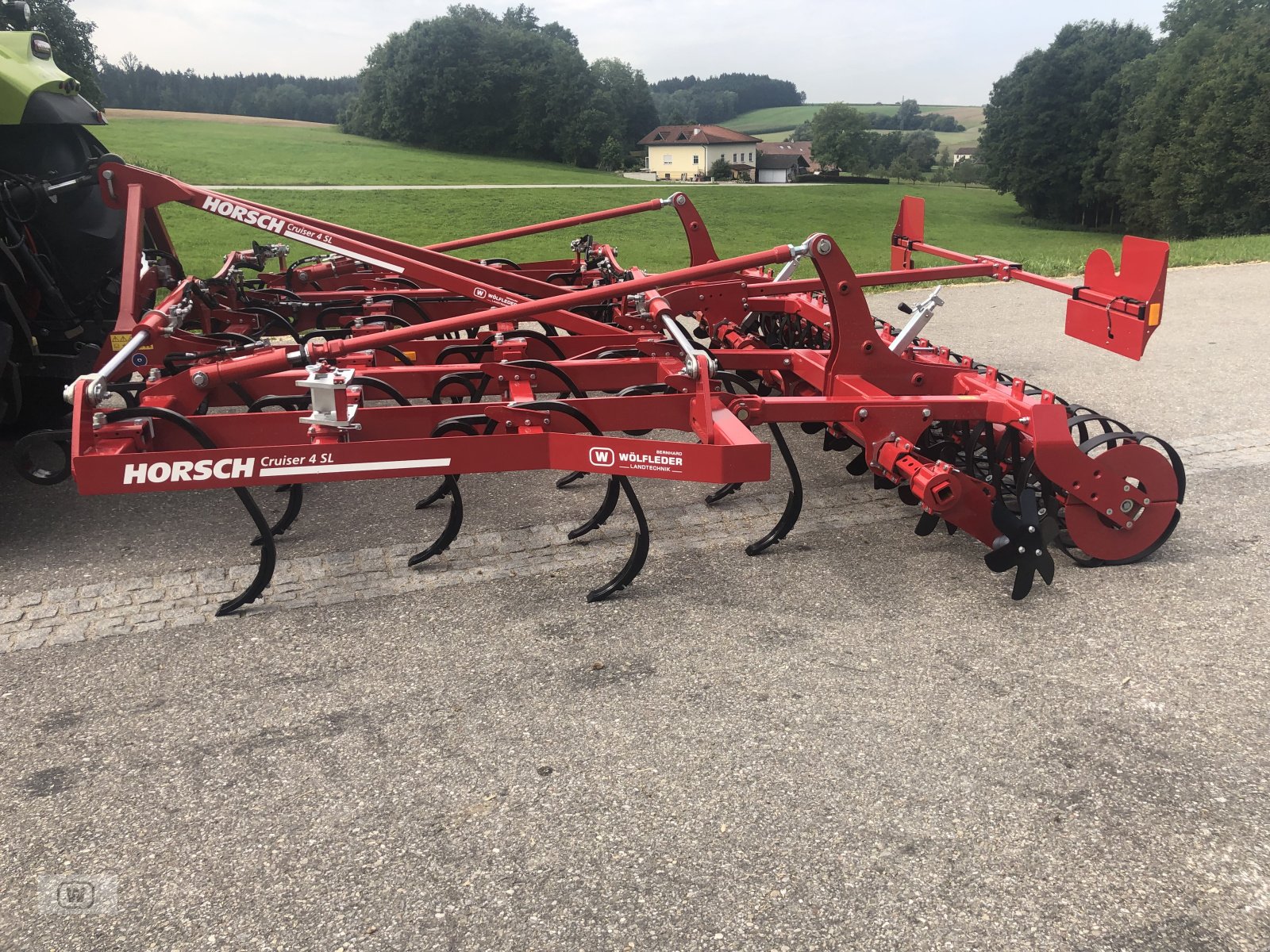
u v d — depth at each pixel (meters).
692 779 2.67
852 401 3.83
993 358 8.03
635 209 6.83
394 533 4.44
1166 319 9.72
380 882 2.31
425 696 3.10
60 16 45.16
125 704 3.07
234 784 2.68
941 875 2.32
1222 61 54.94
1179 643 3.38
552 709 3.02
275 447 3.38
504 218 37.41
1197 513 4.59
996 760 2.74
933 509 3.68
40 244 5.29
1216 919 2.18
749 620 3.59
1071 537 3.90
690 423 3.92
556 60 86.56
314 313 6.18
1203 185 53.00
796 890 2.27
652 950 2.11
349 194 42.50
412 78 85.06
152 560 4.16
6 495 4.95
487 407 3.85
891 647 3.38
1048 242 52.12
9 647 3.42
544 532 4.43
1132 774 2.68
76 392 3.41
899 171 109.75
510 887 2.29
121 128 73.56
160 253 6.16
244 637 3.49
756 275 6.57
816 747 2.81
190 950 2.12
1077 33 70.31
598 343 5.35
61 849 2.43
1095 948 2.10
